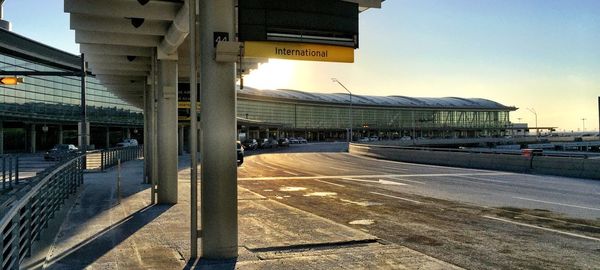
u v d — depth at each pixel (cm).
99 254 724
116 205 1251
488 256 763
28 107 6006
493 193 1647
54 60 6206
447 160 3356
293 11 728
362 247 796
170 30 1098
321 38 746
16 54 5684
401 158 4031
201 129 717
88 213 1113
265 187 1852
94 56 1488
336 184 1970
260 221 1020
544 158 2541
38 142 6712
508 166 2786
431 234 938
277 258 715
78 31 1206
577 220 1102
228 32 717
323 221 1020
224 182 711
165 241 815
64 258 698
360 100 16238
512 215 1174
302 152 6216
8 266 543
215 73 709
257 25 706
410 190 1741
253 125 9744
